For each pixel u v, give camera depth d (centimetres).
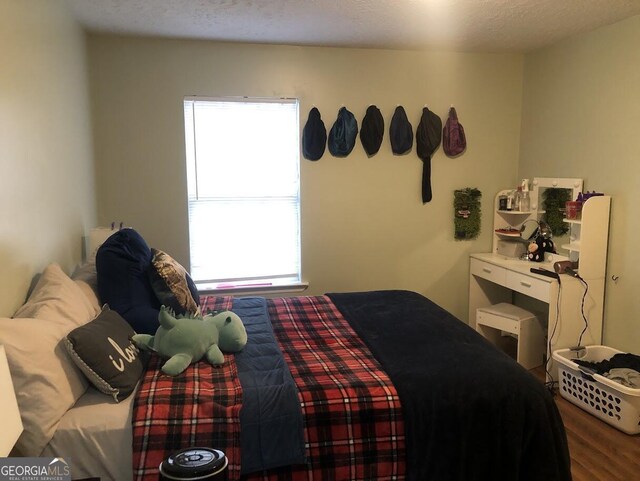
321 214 404
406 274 423
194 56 369
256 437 180
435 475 189
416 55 401
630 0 281
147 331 228
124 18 314
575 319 337
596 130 342
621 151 322
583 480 235
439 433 191
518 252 411
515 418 195
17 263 208
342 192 405
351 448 187
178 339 211
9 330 166
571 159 366
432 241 424
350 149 397
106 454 172
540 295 341
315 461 185
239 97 379
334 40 368
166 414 177
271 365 216
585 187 353
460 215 421
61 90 280
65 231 282
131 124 367
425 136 404
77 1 282
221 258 399
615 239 329
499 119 421
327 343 249
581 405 304
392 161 409
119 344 197
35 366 166
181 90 370
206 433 176
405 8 295
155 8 295
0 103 193
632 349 319
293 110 394
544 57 391
